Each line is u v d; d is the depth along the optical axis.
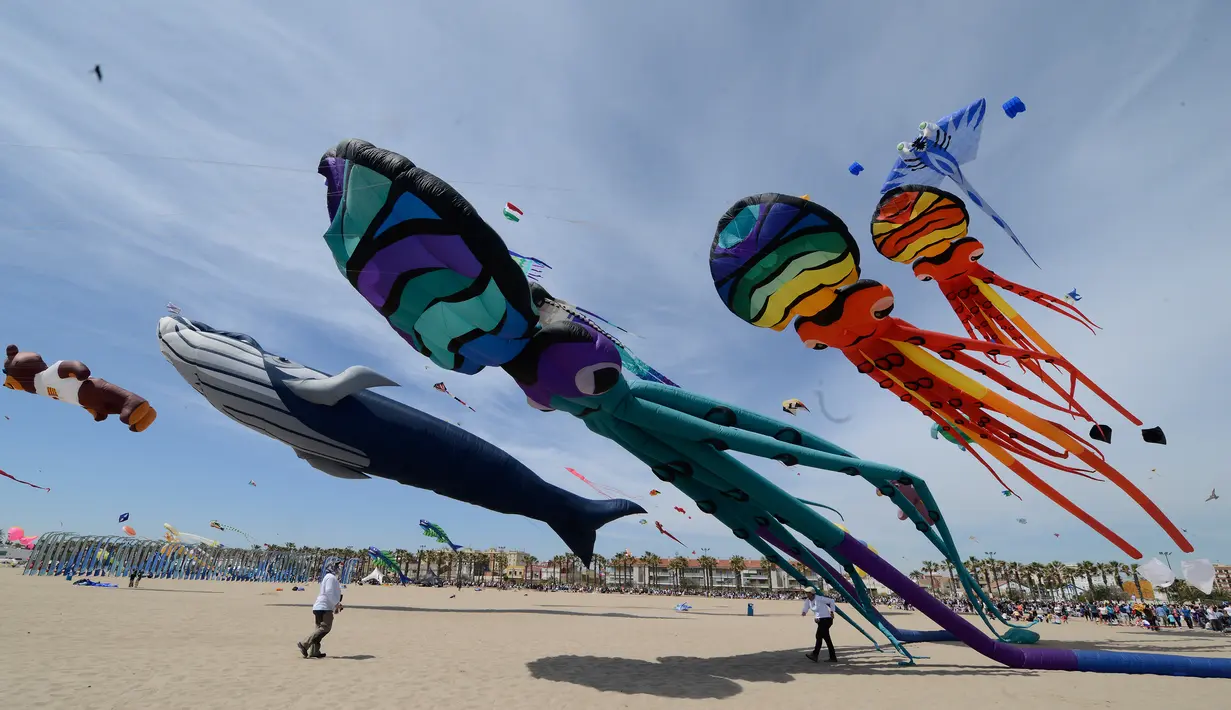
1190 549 10.59
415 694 6.88
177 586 35.06
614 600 44.69
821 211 9.61
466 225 7.38
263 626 13.85
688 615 25.80
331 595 9.48
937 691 7.77
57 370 10.12
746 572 115.56
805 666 9.84
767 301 10.54
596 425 9.93
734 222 10.14
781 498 9.66
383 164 7.31
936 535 11.84
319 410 9.98
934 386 11.20
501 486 10.29
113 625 12.59
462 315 8.23
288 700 6.36
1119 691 8.00
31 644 9.37
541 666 9.23
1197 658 9.60
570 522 10.70
